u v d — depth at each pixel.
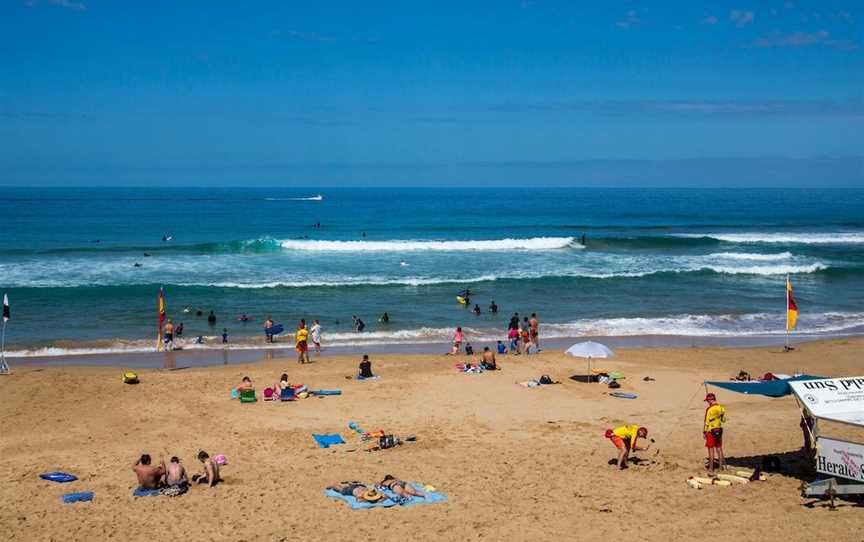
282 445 16.48
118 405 19.66
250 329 30.73
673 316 34.47
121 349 27.25
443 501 12.96
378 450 16.05
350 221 96.19
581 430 17.53
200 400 20.22
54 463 15.29
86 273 42.44
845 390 13.11
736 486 13.26
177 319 32.06
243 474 14.61
